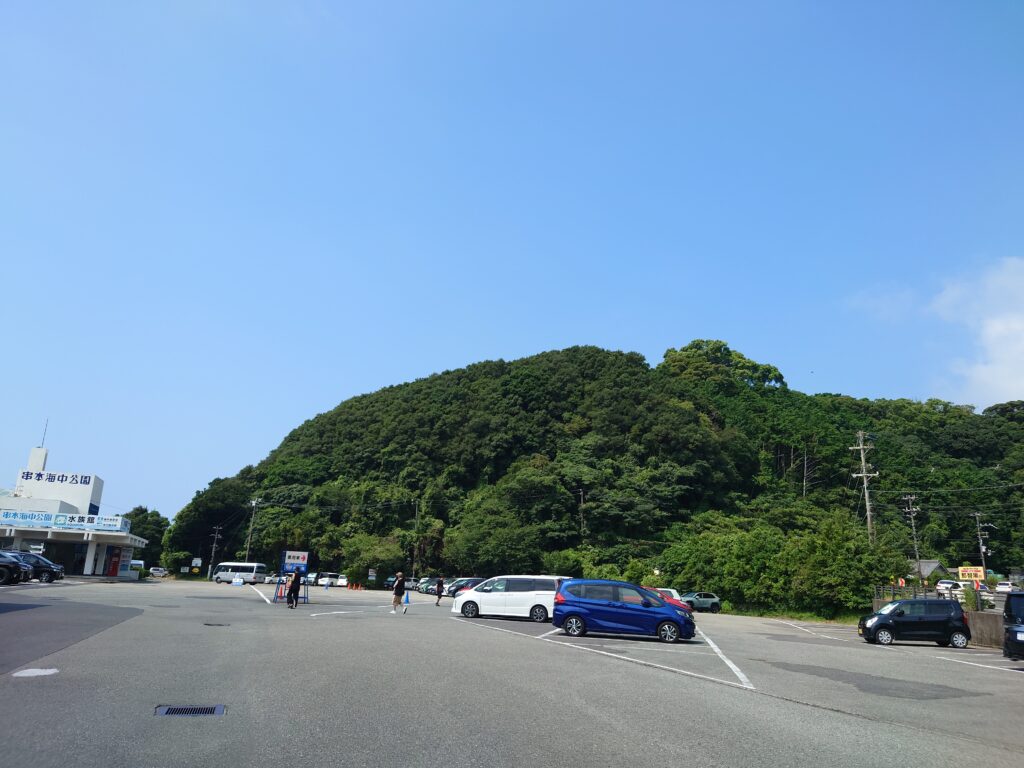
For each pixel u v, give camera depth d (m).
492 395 114.62
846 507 90.81
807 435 105.75
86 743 7.16
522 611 29.44
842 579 47.34
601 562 76.56
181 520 93.19
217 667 12.16
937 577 68.81
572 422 107.88
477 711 9.45
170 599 31.62
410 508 94.69
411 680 11.64
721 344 146.88
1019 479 84.81
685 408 106.44
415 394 123.56
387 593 65.75
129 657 12.81
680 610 22.84
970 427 104.31
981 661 21.22
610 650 18.42
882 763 7.89
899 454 100.31
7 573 33.00
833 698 12.46
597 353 130.38
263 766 6.63
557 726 8.80
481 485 101.06
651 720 9.49
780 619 48.12
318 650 15.07
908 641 28.55
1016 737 9.88
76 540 60.47
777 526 84.69
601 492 86.25
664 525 85.44
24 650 12.91
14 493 65.12
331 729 8.11
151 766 6.52
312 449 114.50
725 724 9.51
